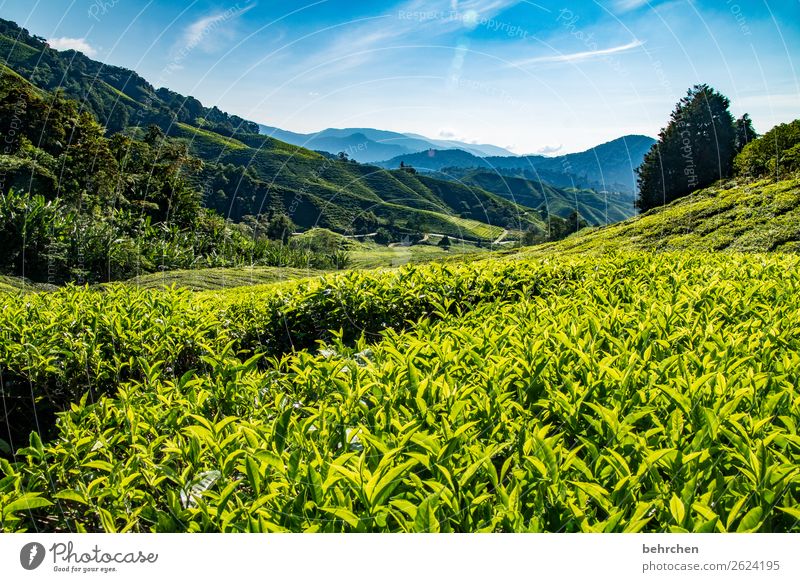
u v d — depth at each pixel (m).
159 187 28.00
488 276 7.35
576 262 8.48
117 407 3.62
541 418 2.98
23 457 4.96
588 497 2.31
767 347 3.70
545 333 3.92
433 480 2.23
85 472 2.90
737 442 2.43
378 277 7.53
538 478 2.26
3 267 16.02
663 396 3.02
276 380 3.79
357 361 4.14
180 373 5.55
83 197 23.94
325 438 2.68
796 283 6.06
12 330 5.40
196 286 17.27
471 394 3.10
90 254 17.89
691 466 2.32
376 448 2.43
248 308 6.73
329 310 6.70
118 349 5.41
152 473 2.64
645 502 2.08
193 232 25.75
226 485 2.43
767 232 18.02
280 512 2.17
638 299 5.37
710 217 22.16
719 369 3.29
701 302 5.27
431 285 7.16
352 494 2.31
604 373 3.23
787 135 30.17
